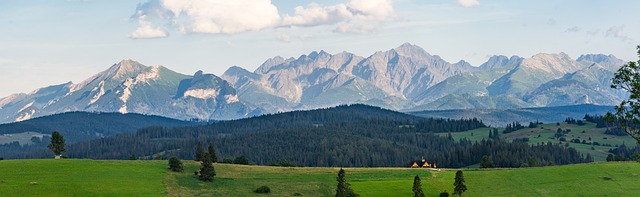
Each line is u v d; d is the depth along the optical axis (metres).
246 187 138.00
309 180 153.25
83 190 117.12
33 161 156.62
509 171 169.00
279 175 162.12
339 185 119.25
